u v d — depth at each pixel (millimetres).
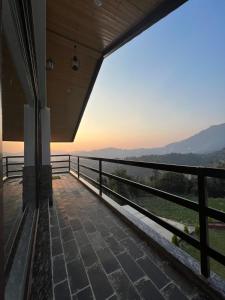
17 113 2949
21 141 3229
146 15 2953
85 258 1734
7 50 1591
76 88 5461
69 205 3438
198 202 1362
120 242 2021
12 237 1739
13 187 3045
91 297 1272
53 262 1683
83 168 5965
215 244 4586
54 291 1335
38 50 2158
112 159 3076
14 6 1290
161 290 1310
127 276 1470
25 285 1239
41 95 3488
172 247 1738
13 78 2154
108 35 3549
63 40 3725
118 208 2977
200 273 1366
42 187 3709
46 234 2254
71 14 3033
